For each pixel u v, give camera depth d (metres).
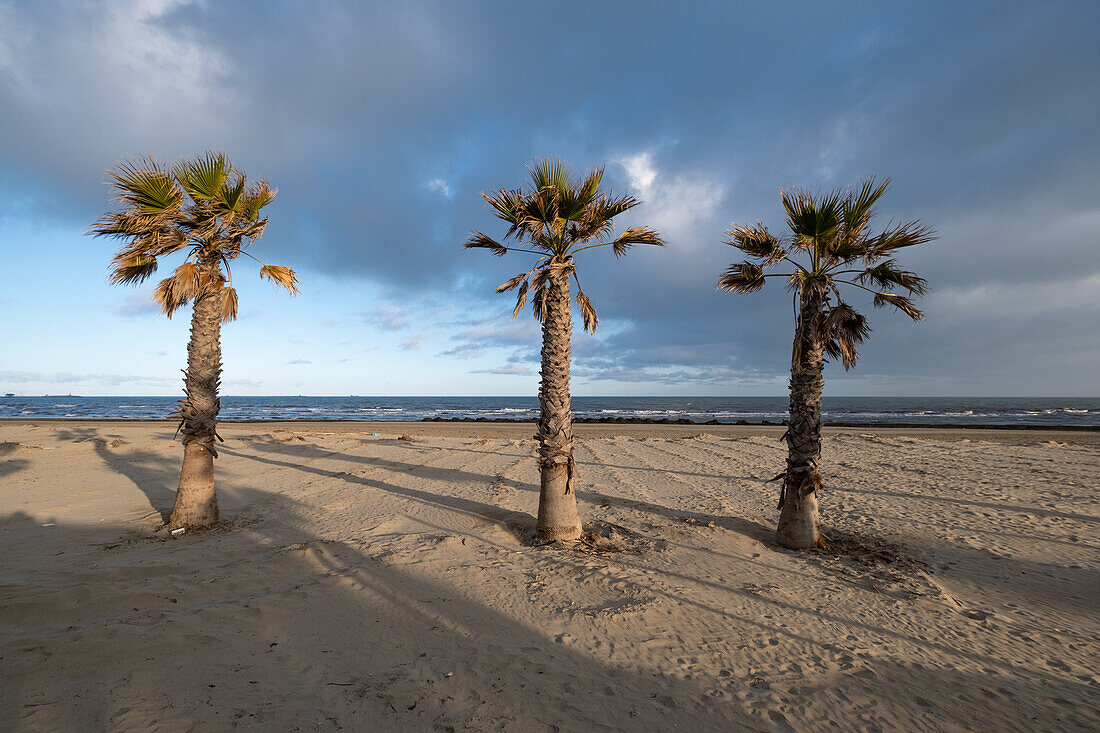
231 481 12.95
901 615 5.50
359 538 7.81
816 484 7.82
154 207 7.93
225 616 4.78
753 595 5.95
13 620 4.59
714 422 40.59
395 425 35.69
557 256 8.09
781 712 3.70
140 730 3.15
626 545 7.81
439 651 4.42
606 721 3.51
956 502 11.01
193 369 8.32
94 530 8.10
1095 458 17.67
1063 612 5.66
